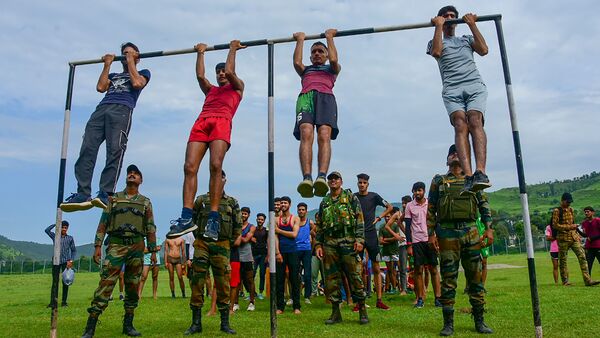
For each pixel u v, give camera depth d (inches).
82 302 446.6
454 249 228.5
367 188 330.6
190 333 239.9
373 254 321.7
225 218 250.7
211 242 248.1
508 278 587.5
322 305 362.9
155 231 258.2
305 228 348.8
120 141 249.4
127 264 246.4
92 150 248.5
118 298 455.5
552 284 443.8
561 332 209.0
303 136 230.2
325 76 245.0
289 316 299.4
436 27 233.9
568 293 343.9
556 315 252.4
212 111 248.1
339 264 266.8
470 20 232.5
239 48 250.7
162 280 904.3
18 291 727.7
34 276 1476.4
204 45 255.3
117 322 285.0
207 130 245.8
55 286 231.9
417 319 266.5
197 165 241.4
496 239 2588.6
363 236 265.0
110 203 248.7
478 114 225.9
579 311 260.4
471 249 228.2
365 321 259.3
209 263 251.1
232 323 273.7
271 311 210.1
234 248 326.6
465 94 231.0
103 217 261.6
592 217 448.5
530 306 290.4
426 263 327.3
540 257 1496.1
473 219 230.5
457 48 237.8
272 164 221.5
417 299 326.0
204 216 251.3
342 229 263.4
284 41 245.6
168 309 348.2
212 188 235.8
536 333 199.3
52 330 230.5
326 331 235.0
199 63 253.6
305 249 345.7
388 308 315.9
